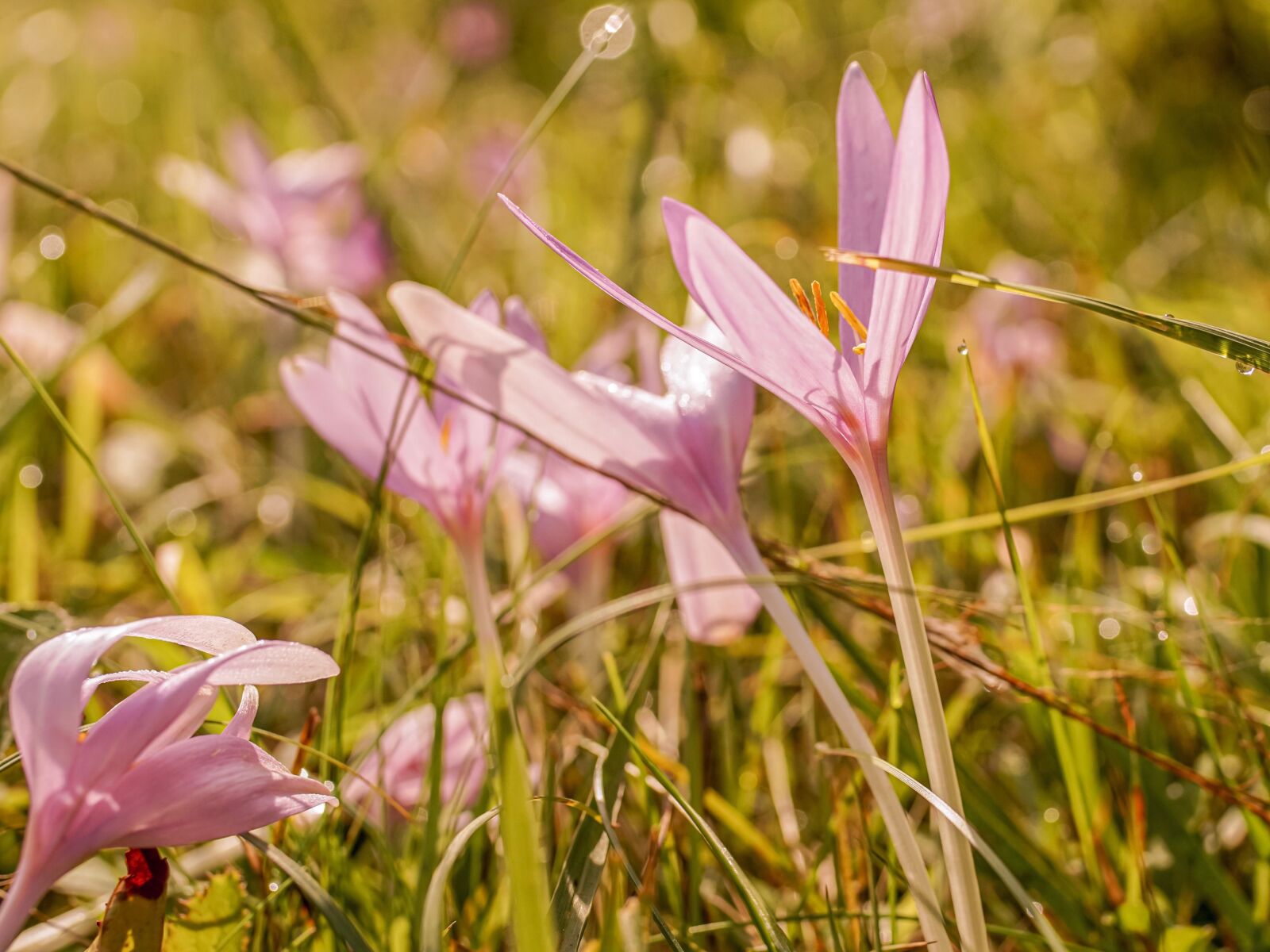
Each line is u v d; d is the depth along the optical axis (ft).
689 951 2.35
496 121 8.38
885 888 2.48
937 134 2.15
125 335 4.97
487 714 2.49
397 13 10.82
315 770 2.45
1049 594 2.81
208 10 8.95
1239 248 5.16
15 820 2.52
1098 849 2.45
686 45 7.18
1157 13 7.23
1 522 3.07
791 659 2.98
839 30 9.07
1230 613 2.75
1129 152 6.67
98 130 7.91
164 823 2.13
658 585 3.25
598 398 2.30
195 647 2.16
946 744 2.20
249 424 4.53
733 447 2.31
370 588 3.08
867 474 2.21
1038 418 3.89
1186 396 3.26
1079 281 4.39
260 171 4.51
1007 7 8.57
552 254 5.32
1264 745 2.54
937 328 4.65
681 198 5.42
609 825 2.27
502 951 2.40
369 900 2.42
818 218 5.42
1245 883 2.56
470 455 2.40
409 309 2.28
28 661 2.11
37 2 9.62
